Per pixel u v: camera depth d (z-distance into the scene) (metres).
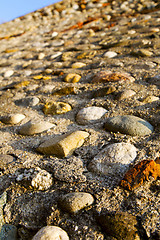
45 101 0.78
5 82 1.01
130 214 0.38
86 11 2.15
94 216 0.39
